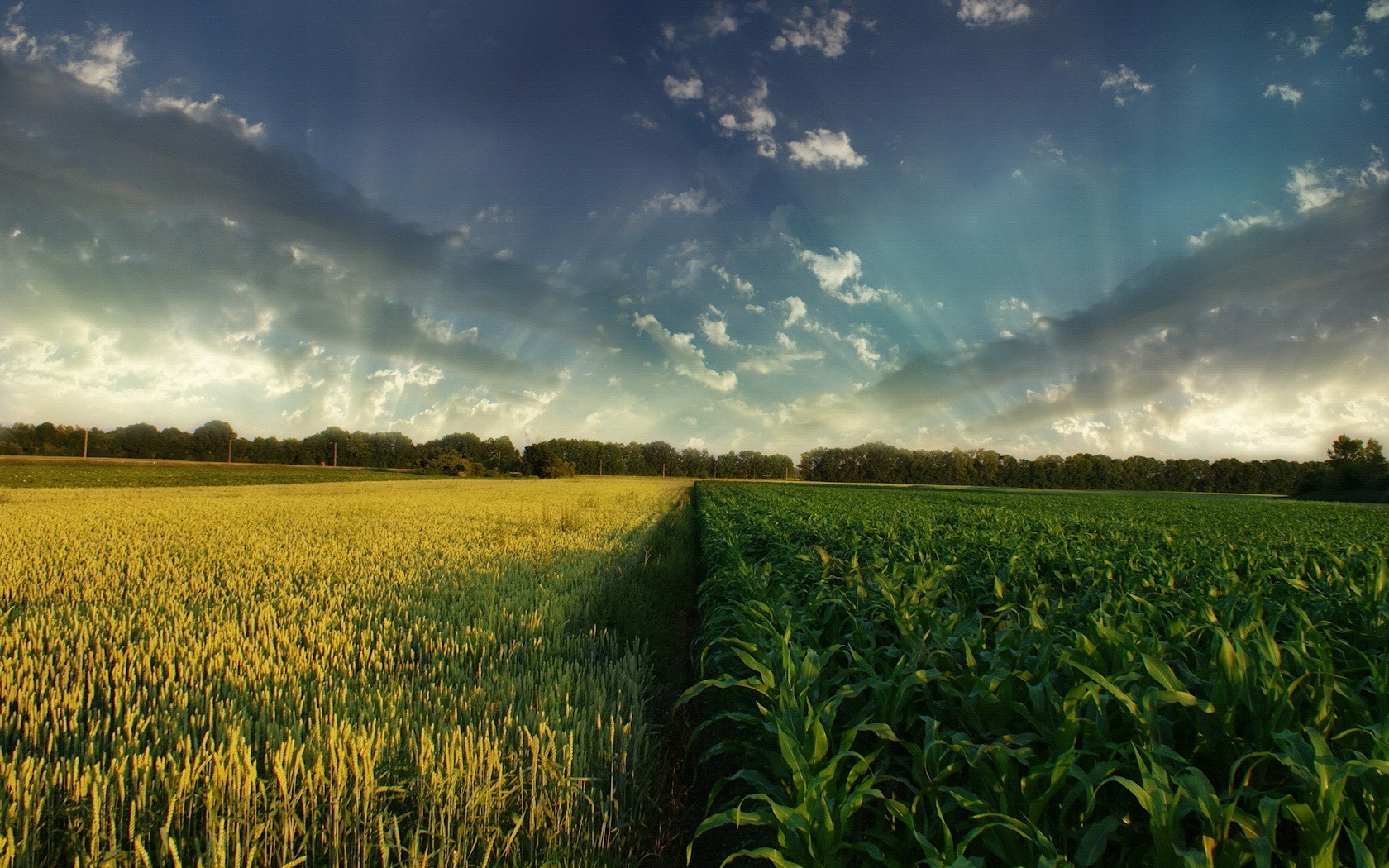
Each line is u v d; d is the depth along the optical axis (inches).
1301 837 89.4
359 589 325.7
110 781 120.7
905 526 597.6
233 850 109.7
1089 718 117.7
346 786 120.3
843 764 128.7
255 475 2733.8
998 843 100.5
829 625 207.8
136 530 581.9
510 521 708.7
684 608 390.6
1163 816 88.4
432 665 208.1
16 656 204.8
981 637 156.0
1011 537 493.7
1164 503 1850.4
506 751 139.3
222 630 233.9
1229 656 118.9
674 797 161.0
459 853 112.7
